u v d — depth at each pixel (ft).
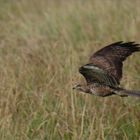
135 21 60.90
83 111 41.14
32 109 43.93
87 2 75.41
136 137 41.98
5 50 57.98
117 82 34.14
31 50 55.36
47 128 42.09
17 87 46.37
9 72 49.08
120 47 34.91
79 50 56.03
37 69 49.16
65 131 41.50
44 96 44.86
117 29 60.59
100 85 34.50
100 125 40.73
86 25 63.31
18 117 43.42
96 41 55.72
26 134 41.45
